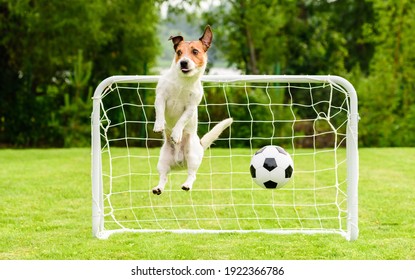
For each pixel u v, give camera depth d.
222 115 19.58
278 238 7.40
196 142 7.09
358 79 22.42
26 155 16.23
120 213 9.08
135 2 22.80
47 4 19.78
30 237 7.47
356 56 28.95
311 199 10.09
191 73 6.40
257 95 19.89
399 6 19.19
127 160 15.19
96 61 23.86
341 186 11.39
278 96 20.22
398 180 11.95
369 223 8.23
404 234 7.58
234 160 15.16
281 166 7.32
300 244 7.09
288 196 10.34
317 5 29.02
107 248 6.93
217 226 8.27
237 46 27.53
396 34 19.39
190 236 7.51
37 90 22.53
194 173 7.07
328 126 21.73
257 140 19.52
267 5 25.73
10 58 21.36
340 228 7.78
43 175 12.53
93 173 7.46
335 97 22.55
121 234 7.64
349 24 29.05
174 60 6.57
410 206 9.36
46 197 10.15
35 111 20.69
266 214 8.98
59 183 11.52
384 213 8.84
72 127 20.47
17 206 9.41
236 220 8.61
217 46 27.41
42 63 21.28
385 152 16.41
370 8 28.16
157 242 7.20
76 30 20.25
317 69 26.89
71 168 13.66
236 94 19.91
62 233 7.71
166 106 6.73
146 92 20.66
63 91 21.86
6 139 21.16
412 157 15.42
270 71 26.52
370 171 13.16
